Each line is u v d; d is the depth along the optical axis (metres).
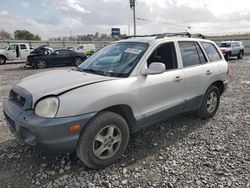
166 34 4.45
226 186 2.90
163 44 4.02
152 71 3.46
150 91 3.59
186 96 4.33
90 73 3.63
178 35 4.76
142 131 4.50
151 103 3.67
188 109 4.46
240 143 4.04
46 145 2.75
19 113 2.98
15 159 3.50
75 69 4.09
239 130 4.61
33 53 18.39
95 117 3.04
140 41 4.04
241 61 20.58
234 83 9.62
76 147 2.98
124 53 3.89
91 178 3.08
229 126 4.81
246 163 3.40
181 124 4.88
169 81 3.89
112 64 3.78
